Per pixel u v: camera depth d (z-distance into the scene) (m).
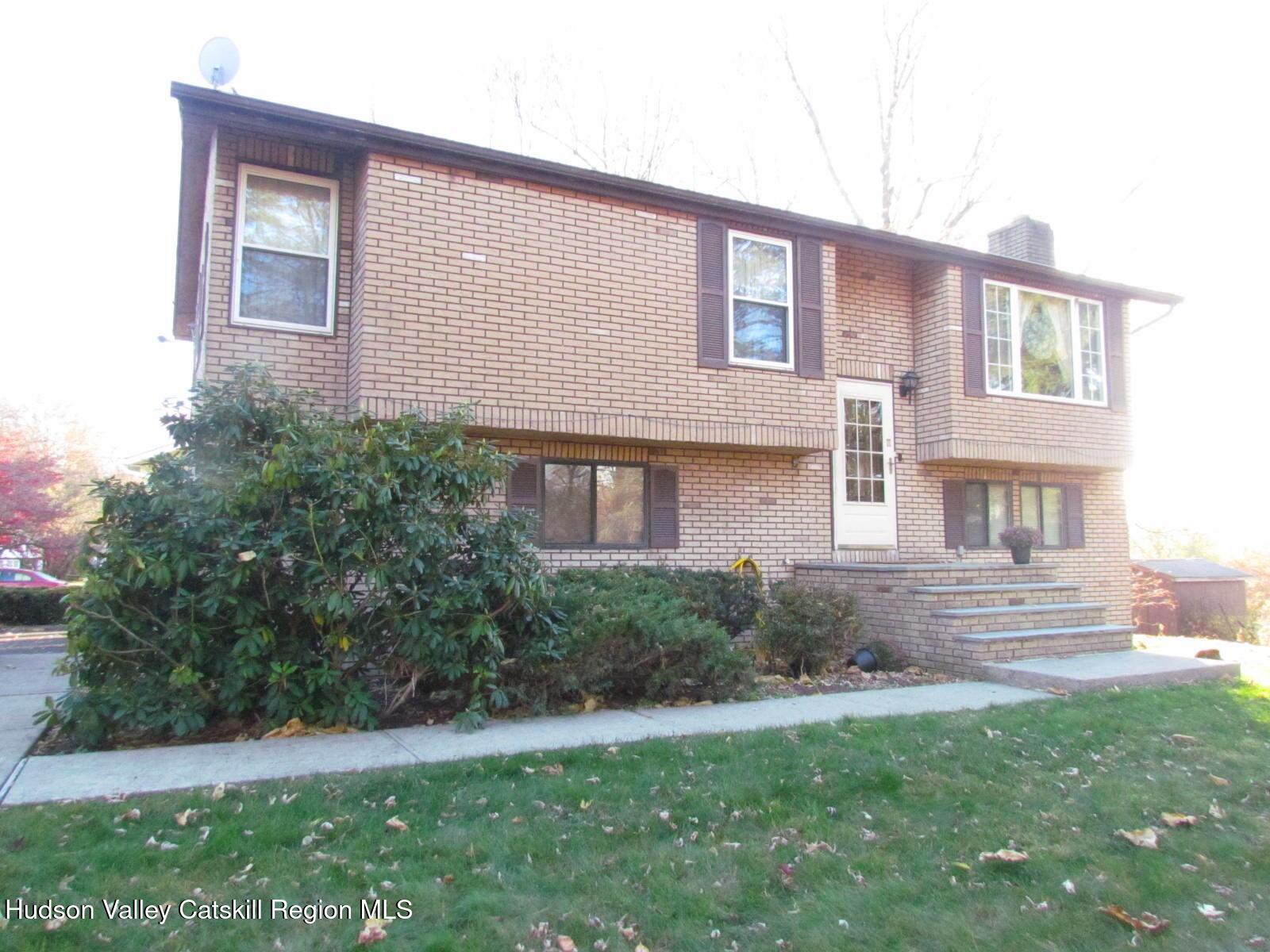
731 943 2.93
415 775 4.64
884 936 2.98
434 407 8.18
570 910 3.12
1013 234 13.82
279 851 3.57
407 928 2.96
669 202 9.59
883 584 9.47
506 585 6.21
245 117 7.65
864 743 5.39
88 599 5.41
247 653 5.71
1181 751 5.31
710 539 10.33
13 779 4.57
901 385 11.96
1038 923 3.09
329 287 8.55
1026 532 10.98
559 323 8.88
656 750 5.21
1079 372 12.66
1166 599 16.02
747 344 10.10
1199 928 3.06
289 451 5.73
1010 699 7.02
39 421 33.72
